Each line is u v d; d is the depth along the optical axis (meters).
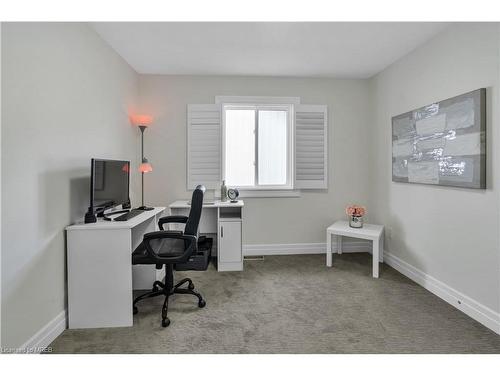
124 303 2.05
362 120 3.86
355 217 3.35
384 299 2.47
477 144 2.05
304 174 3.78
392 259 3.32
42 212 1.79
